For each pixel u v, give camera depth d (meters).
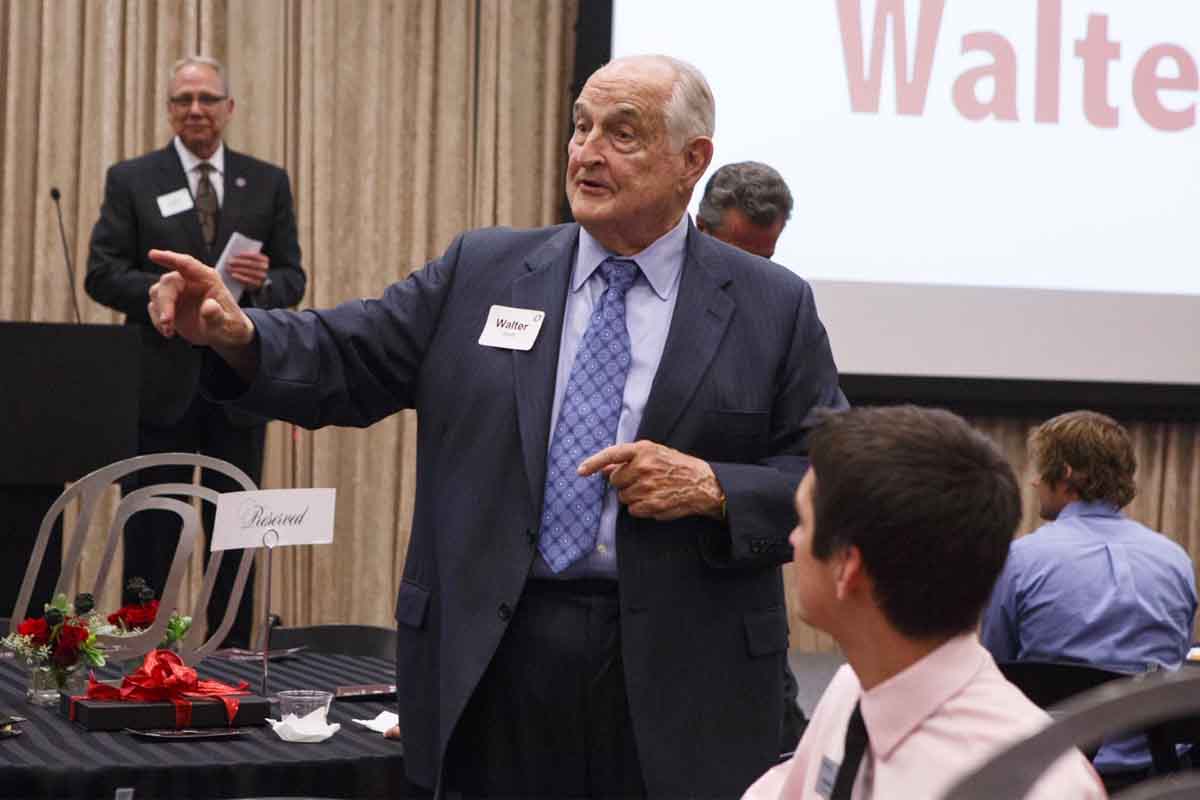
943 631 1.34
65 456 4.36
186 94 5.35
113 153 6.42
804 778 1.55
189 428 5.26
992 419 6.69
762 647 2.21
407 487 6.76
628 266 2.25
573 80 6.56
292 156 6.59
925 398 6.45
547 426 2.18
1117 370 6.58
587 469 2.03
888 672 1.38
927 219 6.44
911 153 6.43
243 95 6.55
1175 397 6.61
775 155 6.34
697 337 2.22
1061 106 6.54
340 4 6.60
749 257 2.34
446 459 2.23
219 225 5.39
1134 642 3.39
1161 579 3.43
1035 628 3.43
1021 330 6.50
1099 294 6.56
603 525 2.14
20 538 4.43
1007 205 6.50
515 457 2.17
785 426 2.27
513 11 6.73
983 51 6.49
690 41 6.29
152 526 5.29
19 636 2.69
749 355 2.24
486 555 2.15
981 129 6.48
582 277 2.27
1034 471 3.62
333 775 2.25
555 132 6.76
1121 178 6.58
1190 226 6.63
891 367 6.42
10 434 4.32
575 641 2.12
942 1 6.46
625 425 2.19
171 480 5.29
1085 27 6.56
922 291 6.44
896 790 1.34
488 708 2.14
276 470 6.61
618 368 2.20
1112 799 0.85
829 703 1.55
